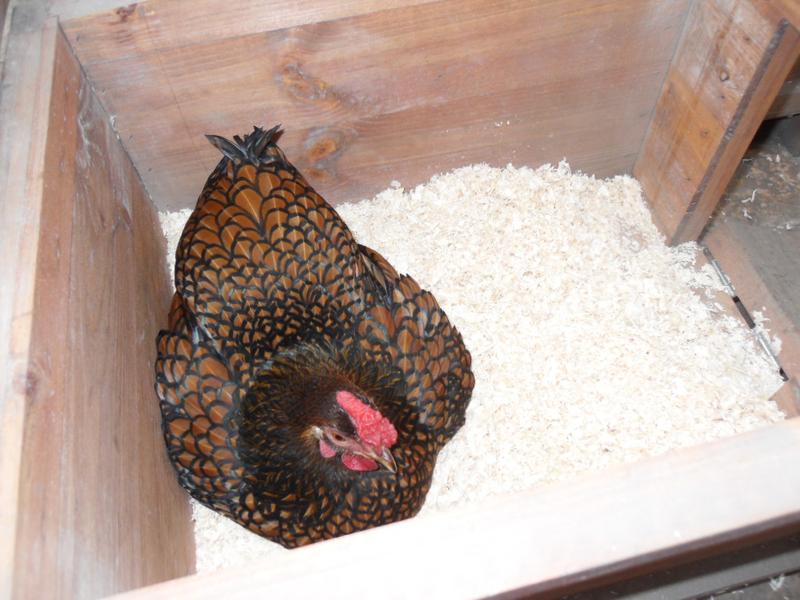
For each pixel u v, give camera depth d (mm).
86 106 657
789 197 826
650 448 702
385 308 694
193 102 708
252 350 678
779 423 452
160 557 615
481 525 432
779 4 615
